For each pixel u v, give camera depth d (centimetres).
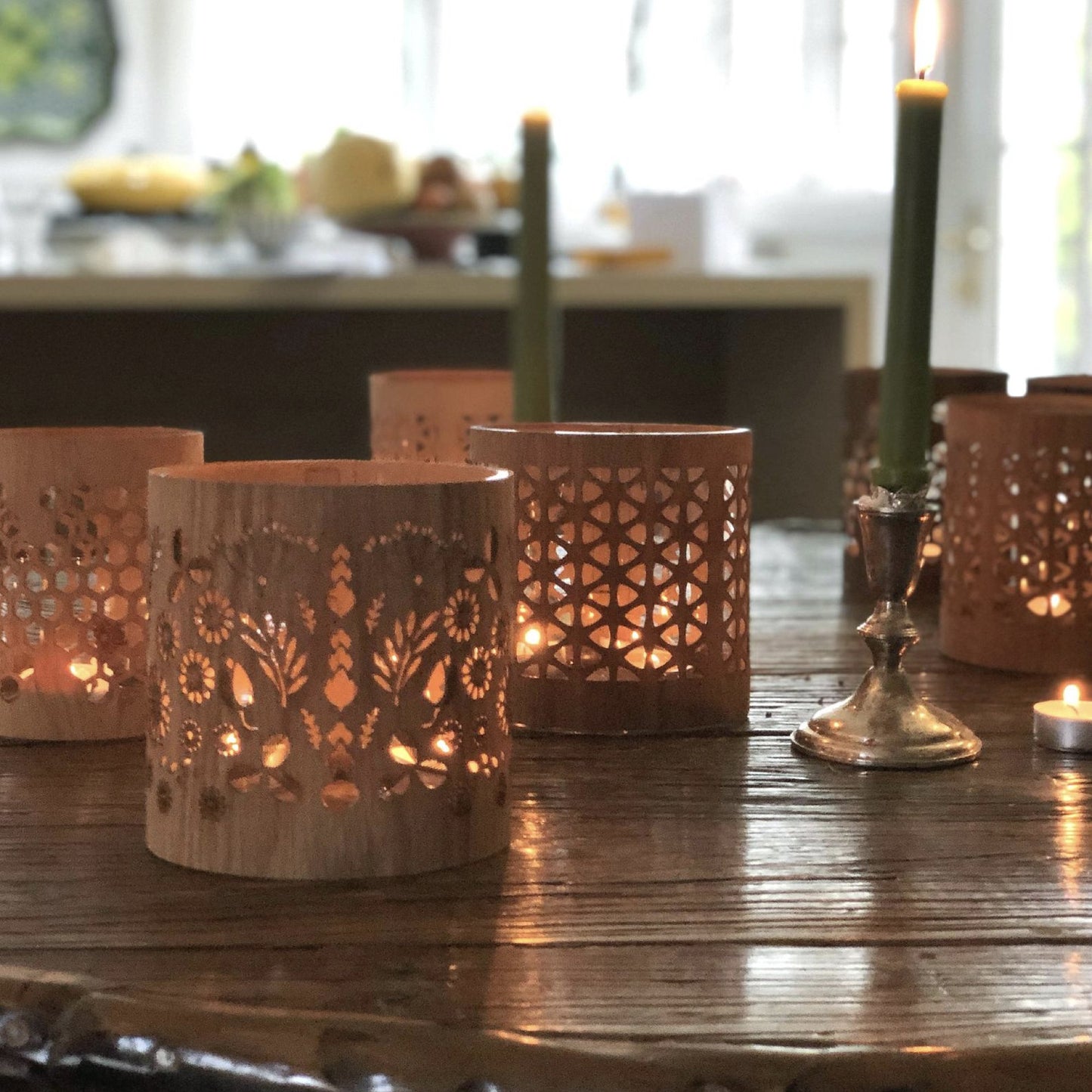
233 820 44
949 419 76
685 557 61
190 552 43
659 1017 35
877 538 59
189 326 218
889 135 379
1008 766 57
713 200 384
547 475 60
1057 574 73
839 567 112
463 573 44
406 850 44
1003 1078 33
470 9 442
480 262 232
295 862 43
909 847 47
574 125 413
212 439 220
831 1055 33
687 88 394
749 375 213
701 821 50
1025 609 73
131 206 252
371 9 442
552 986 37
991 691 70
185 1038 35
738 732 62
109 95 434
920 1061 33
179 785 45
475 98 445
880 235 389
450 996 36
